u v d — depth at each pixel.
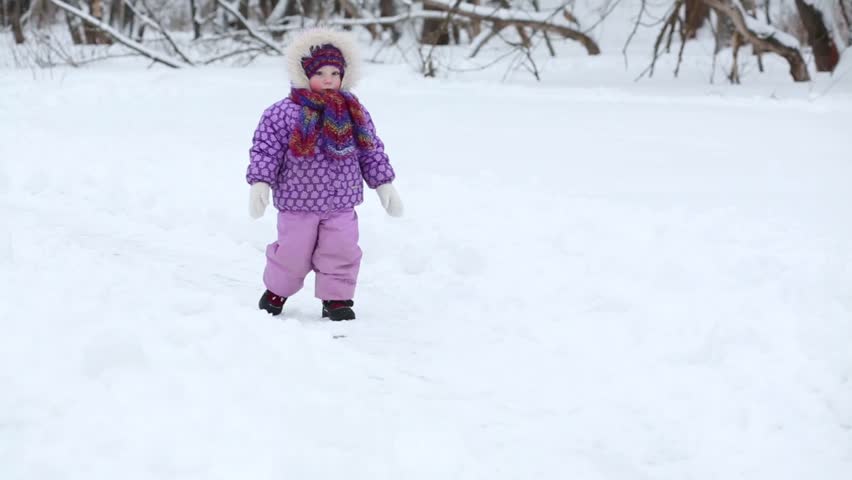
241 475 2.66
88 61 21.52
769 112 13.93
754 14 20.73
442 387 3.93
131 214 6.93
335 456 2.90
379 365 4.03
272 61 23.17
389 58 23.55
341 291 4.93
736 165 9.25
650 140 11.08
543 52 25.72
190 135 10.75
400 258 6.02
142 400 2.98
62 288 4.00
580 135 11.52
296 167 4.76
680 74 21.06
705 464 3.55
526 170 8.88
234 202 7.28
